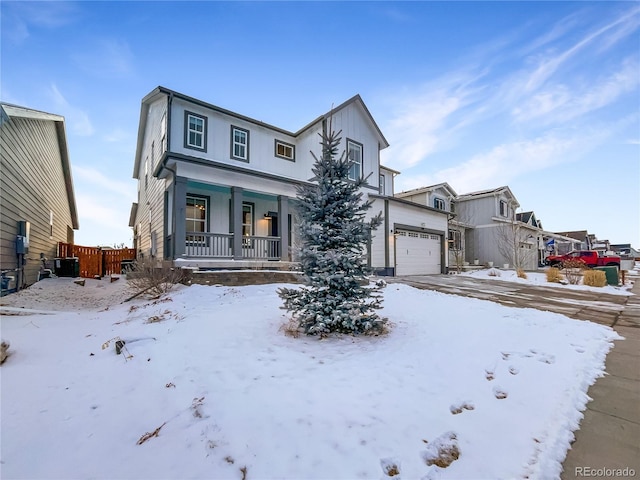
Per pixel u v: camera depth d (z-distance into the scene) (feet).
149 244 44.98
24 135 32.53
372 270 15.11
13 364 11.92
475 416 8.21
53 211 46.14
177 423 8.01
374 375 10.43
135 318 18.81
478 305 22.36
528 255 78.07
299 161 43.34
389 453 6.81
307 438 7.27
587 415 8.42
